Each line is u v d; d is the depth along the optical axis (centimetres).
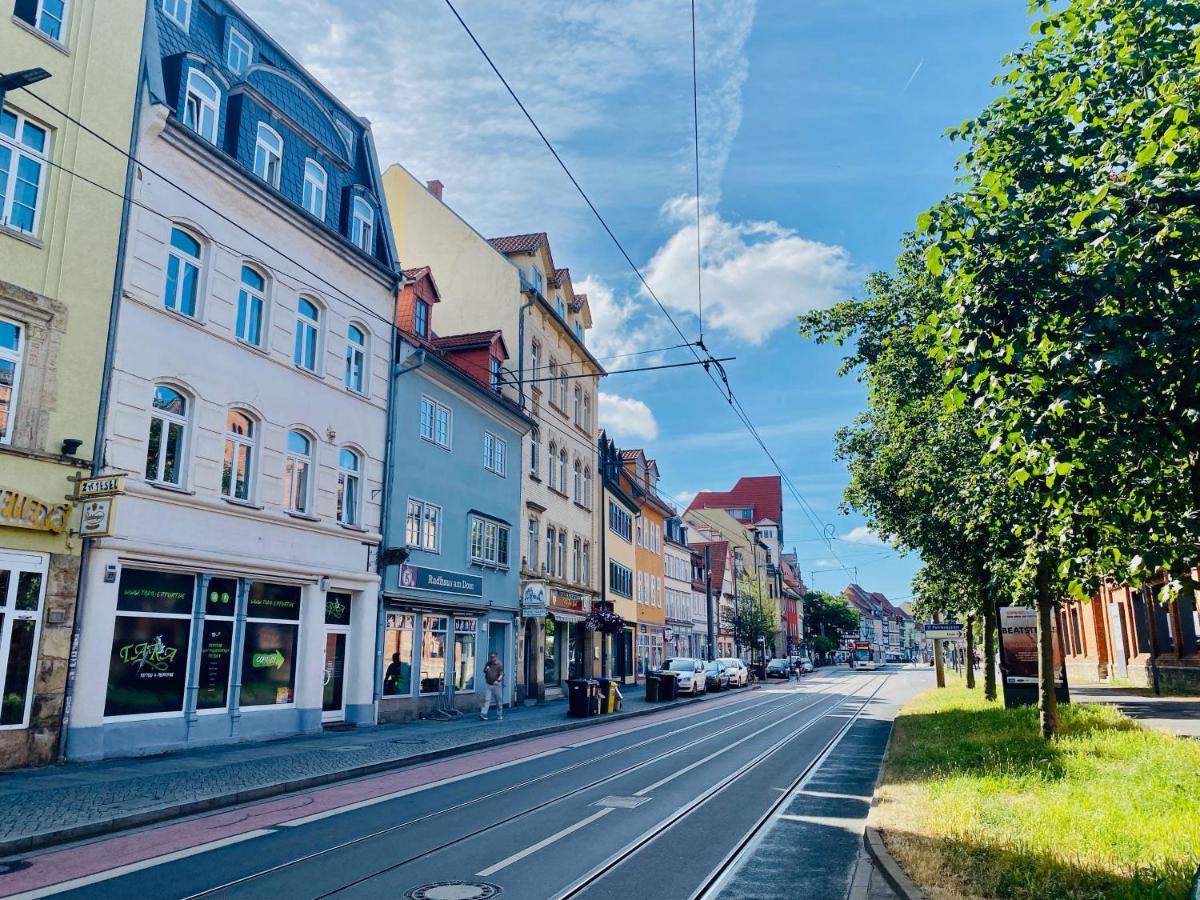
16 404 1252
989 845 707
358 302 2083
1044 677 1397
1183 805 794
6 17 1275
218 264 1636
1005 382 623
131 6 1486
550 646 3328
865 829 836
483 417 2731
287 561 1767
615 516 4275
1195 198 554
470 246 3189
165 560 1461
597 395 4094
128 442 1411
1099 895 564
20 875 705
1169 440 595
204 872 714
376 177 2258
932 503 1836
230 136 1717
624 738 1884
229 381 1647
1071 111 734
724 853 796
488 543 2717
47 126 1331
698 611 6384
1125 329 560
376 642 2050
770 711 2744
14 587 1223
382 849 797
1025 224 624
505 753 1598
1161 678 2708
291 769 1257
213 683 1571
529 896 652
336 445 1958
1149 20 689
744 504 10850
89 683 1305
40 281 1293
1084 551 810
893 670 8769
